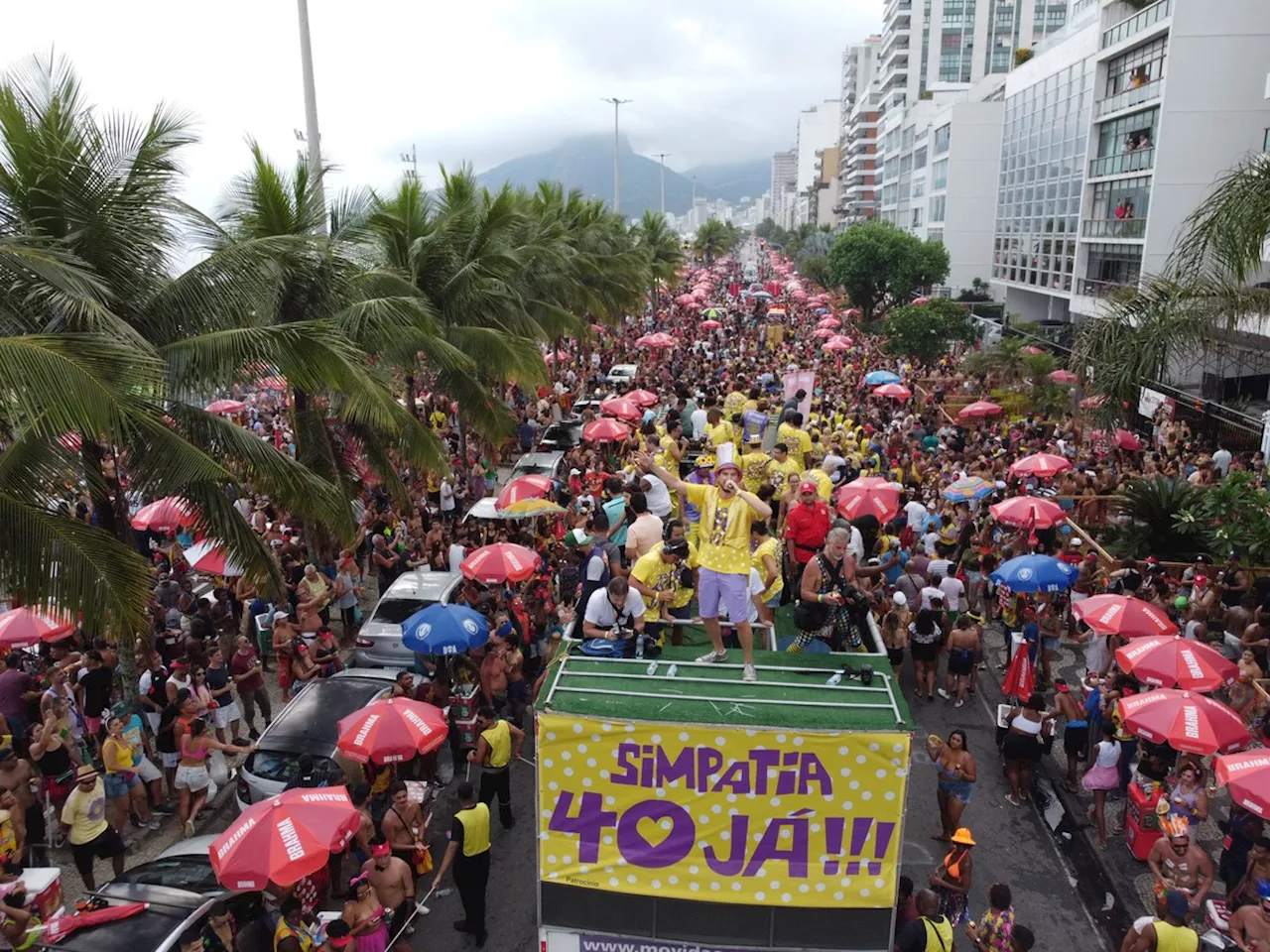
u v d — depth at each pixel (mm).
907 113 84250
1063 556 17406
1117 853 11172
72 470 9602
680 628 8758
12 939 7875
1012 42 109062
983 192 65562
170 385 11281
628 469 20281
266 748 11125
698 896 6816
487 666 12734
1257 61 32875
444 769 12469
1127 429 27438
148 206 11336
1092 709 12219
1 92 10500
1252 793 8828
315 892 8844
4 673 11914
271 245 12156
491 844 11242
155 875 9070
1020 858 11062
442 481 22109
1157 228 34719
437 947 9578
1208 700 10094
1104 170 40062
